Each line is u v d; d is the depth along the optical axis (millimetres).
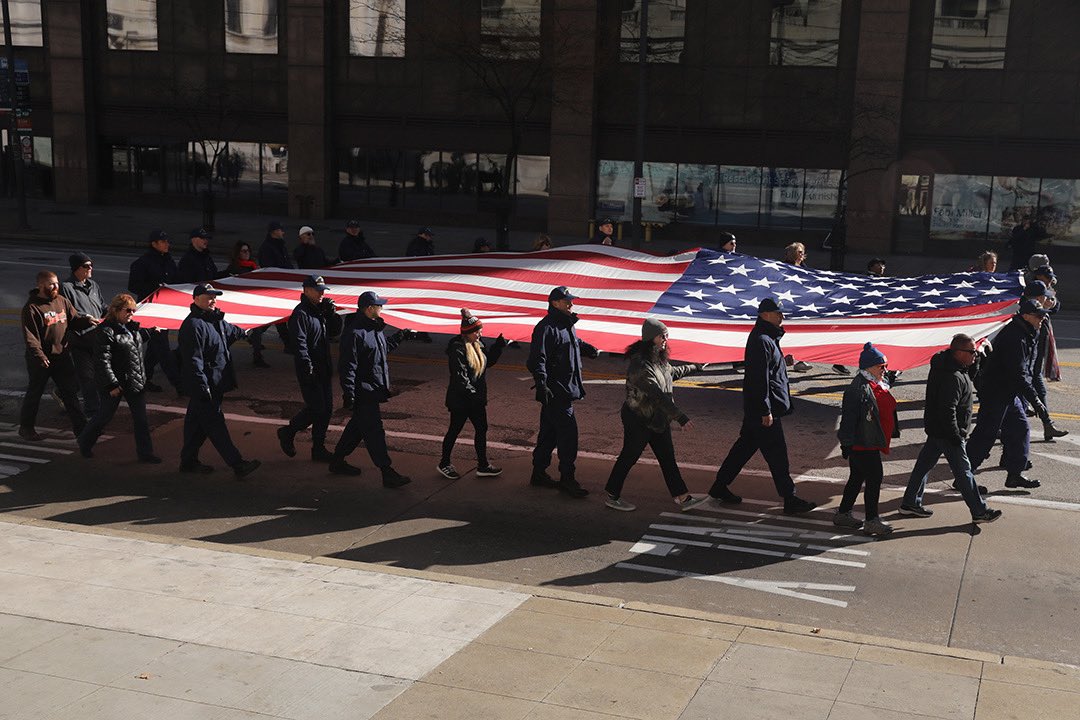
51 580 8078
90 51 40469
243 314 13648
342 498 10656
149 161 41062
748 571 8922
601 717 5949
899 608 8203
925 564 9078
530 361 10562
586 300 14312
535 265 15562
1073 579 8773
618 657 6836
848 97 33656
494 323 13266
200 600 7734
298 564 8672
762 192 35094
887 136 32938
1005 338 10672
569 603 7883
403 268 15859
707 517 10227
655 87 35344
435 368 16625
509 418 13742
